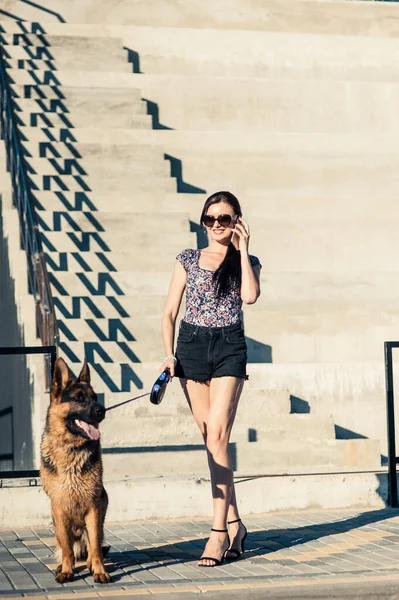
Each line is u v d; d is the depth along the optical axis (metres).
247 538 6.82
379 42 15.16
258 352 10.77
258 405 9.33
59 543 5.77
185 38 14.57
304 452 8.70
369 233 12.20
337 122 14.14
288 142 13.09
